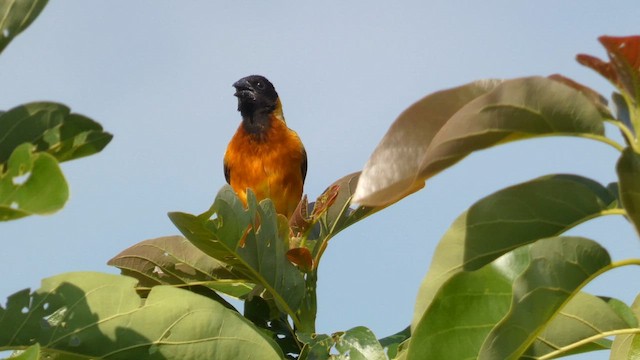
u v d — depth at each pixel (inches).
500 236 178.9
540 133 156.0
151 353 186.1
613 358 201.5
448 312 173.0
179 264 260.7
